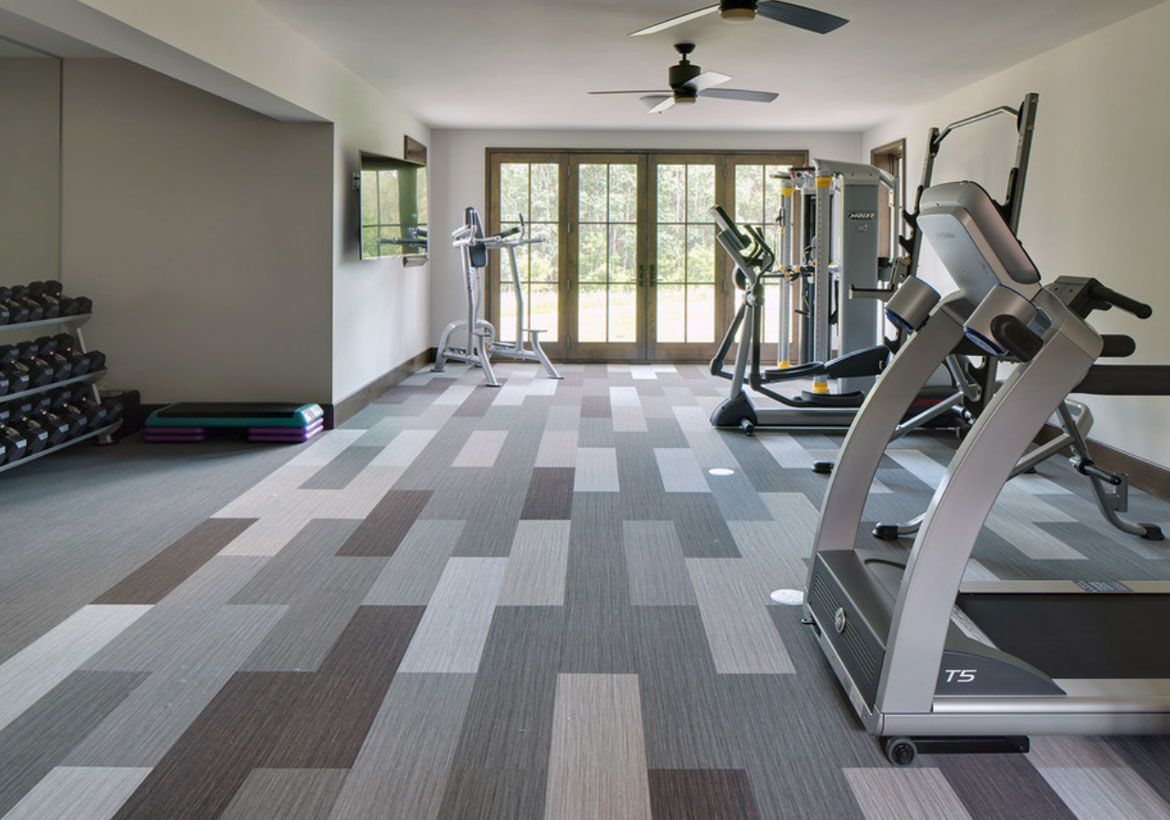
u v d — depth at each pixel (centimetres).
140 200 612
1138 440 492
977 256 227
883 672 221
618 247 974
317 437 604
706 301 980
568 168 963
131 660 272
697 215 969
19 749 222
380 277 758
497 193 966
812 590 291
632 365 970
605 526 411
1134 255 484
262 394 629
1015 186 475
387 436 607
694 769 216
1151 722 223
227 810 198
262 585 334
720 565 360
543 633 293
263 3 472
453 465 527
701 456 553
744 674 265
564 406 724
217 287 621
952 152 729
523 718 239
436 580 341
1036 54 582
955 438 618
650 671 267
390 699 249
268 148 612
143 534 395
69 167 607
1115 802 205
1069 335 212
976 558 373
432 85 705
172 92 605
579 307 982
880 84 688
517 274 853
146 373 626
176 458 543
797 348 977
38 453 503
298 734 230
